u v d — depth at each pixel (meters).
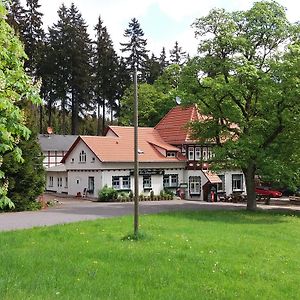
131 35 79.00
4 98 7.29
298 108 27.92
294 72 26.91
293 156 30.08
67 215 27.81
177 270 11.90
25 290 9.48
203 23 30.55
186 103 31.50
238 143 28.72
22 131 7.57
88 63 75.56
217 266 12.51
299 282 11.27
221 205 39.03
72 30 73.00
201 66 30.45
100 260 12.80
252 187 31.91
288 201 46.62
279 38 30.48
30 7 69.50
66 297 9.09
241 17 30.48
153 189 49.06
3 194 7.58
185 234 17.92
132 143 50.69
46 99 75.12
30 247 14.77
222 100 30.98
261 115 30.08
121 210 31.83
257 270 12.27
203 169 49.91
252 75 27.84
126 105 67.94
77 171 49.94
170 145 52.47
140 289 10.10
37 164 33.56
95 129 85.94
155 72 78.19
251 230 20.58
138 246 14.87
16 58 8.06
